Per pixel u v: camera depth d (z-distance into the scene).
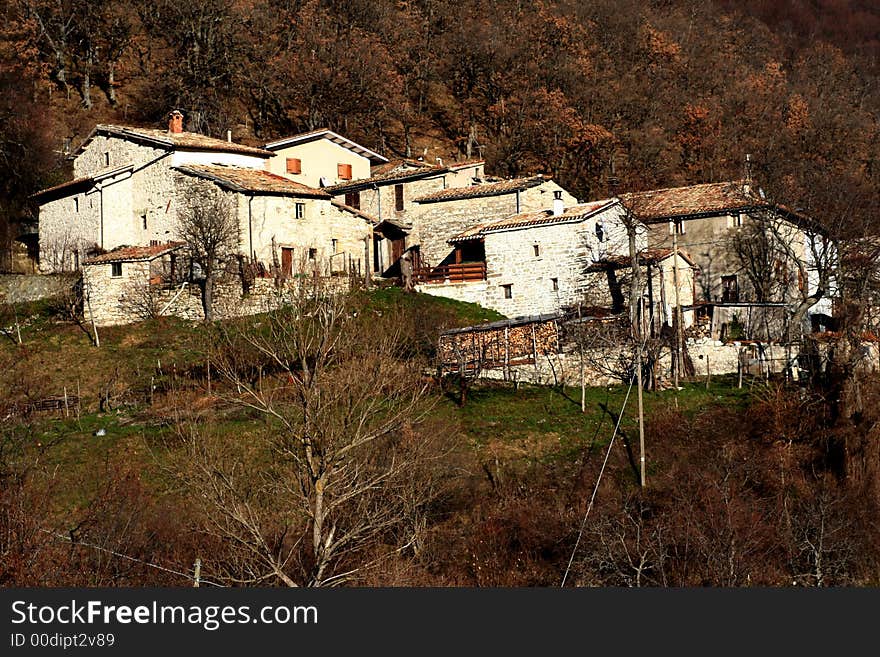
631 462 36.12
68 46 85.62
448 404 40.41
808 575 29.77
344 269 55.97
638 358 37.53
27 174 66.19
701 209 53.59
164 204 56.16
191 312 49.22
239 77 87.81
